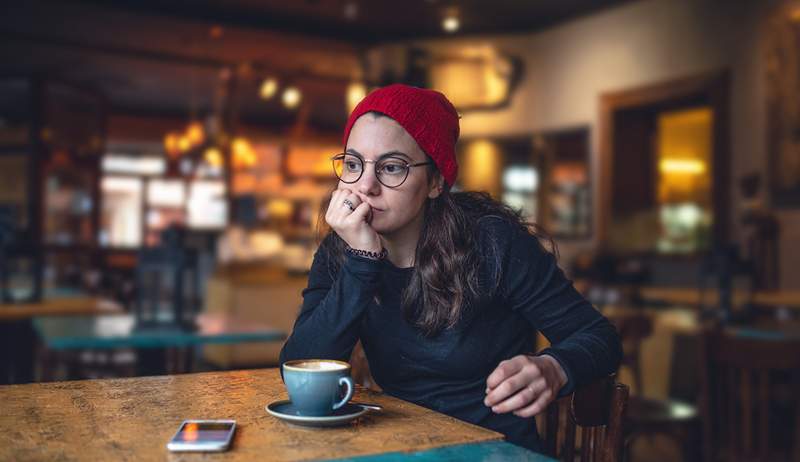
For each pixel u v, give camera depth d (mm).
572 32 7906
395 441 961
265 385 1322
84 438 943
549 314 1342
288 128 12312
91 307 3785
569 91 7914
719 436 2426
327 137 11539
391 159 1280
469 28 8461
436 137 1312
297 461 864
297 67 9656
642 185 7570
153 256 2949
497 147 8492
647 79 7145
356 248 1265
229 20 8062
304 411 1037
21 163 9398
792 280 5820
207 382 1350
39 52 8875
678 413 2867
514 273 1344
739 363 2367
